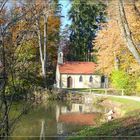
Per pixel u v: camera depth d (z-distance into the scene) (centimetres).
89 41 9188
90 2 2119
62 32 7719
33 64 1092
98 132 1948
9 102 1005
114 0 1898
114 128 1936
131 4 1992
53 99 5088
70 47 9150
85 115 3488
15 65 996
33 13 1027
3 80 974
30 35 1034
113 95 4878
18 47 1005
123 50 4916
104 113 3575
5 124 969
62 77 7688
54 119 2989
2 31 977
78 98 5247
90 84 7781
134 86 4841
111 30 5084
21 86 1045
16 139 1436
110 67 5378
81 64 7950
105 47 5347
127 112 2900
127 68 4916
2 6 980
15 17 992
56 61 7894
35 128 2192
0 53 976
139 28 4156
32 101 1081
